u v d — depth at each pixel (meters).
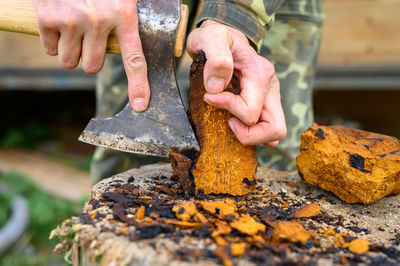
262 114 0.62
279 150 0.86
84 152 1.90
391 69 1.40
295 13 0.82
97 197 0.62
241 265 0.52
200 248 0.54
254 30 0.64
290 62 0.84
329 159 0.65
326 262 0.54
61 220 1.36
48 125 2.18
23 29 0.62
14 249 1.24
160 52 0.61
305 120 0.86
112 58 0.86
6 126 2.11
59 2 0.59
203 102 0.63
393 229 0.61
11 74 1.62
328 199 0.67
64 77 1.62
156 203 0.60
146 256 0.52
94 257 0.54
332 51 1.42
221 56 0.58
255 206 0.63
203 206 0.59
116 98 0.89
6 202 1.47
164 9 0.61
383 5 1.34
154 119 0.61
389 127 1.80
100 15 0.59
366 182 0.63
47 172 1.66
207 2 0.65
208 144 0.63
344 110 1.98
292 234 0.56
